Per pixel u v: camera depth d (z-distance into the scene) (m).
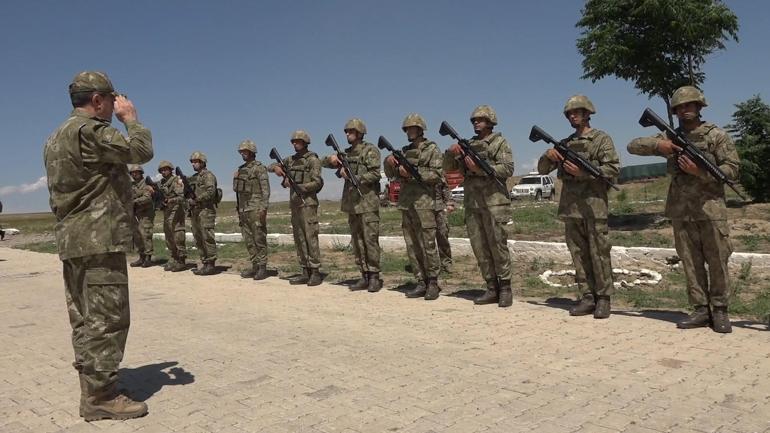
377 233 9.09
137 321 7.48
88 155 3.88
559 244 11.05
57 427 3.95
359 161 9.05
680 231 6.04
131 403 4.12
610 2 14.32
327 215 31.16
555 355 5.25
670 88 14.57
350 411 4.03
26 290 10.70
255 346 5.95
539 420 3.76
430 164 8.25
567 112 6.84
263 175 11.05
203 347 5.99
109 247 3.91
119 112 4.10
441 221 10.49
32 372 5.27
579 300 7.05
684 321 6.08
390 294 8.85
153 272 12.80
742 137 18.22
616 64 14.50
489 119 7.58
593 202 6.64
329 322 7.01
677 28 13.50
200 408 4.21
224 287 10.23
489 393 4.30
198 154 12.01
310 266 10.00
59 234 3.93
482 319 6.86
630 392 4.23
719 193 5.81
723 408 3.87
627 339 5.71
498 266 7.59
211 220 12.02
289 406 4.18
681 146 5.73
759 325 6.11
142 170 13.73
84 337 4.04
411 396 4.28
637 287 8.54
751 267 9.14
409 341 5.93
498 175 7.37
